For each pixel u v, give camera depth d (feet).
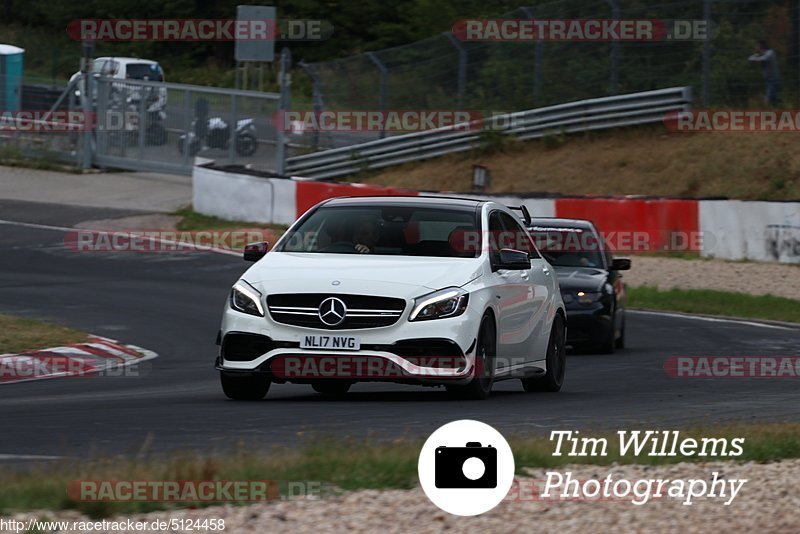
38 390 135.23
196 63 631.97
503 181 374.02
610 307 182.39
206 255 289.12
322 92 405.80
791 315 234.99
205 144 384.47
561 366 141.38
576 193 361.10
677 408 122.01
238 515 66.49
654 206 295.48
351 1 643.45
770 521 70.13
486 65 412.16
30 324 182.60
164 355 172.04
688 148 368.27
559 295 142.10
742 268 280.31
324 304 111.86
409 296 112.16
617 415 114.11
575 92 401.49
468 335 112.88
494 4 620.08
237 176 335.88
